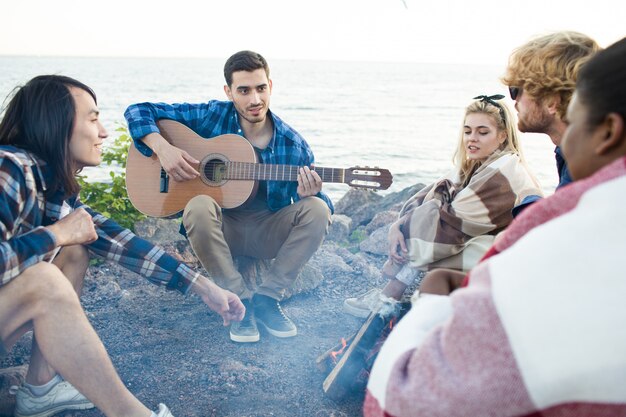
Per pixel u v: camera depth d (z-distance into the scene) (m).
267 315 3.45
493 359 1.11
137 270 2.76
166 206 3.85
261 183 3.83
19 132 2.34
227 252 3.53
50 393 2.54
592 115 1.21
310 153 3.95
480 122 3.13
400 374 1.25
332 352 2.97
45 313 2.14
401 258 3.21
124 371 2.96
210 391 2.82
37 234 2.18
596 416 1.07
